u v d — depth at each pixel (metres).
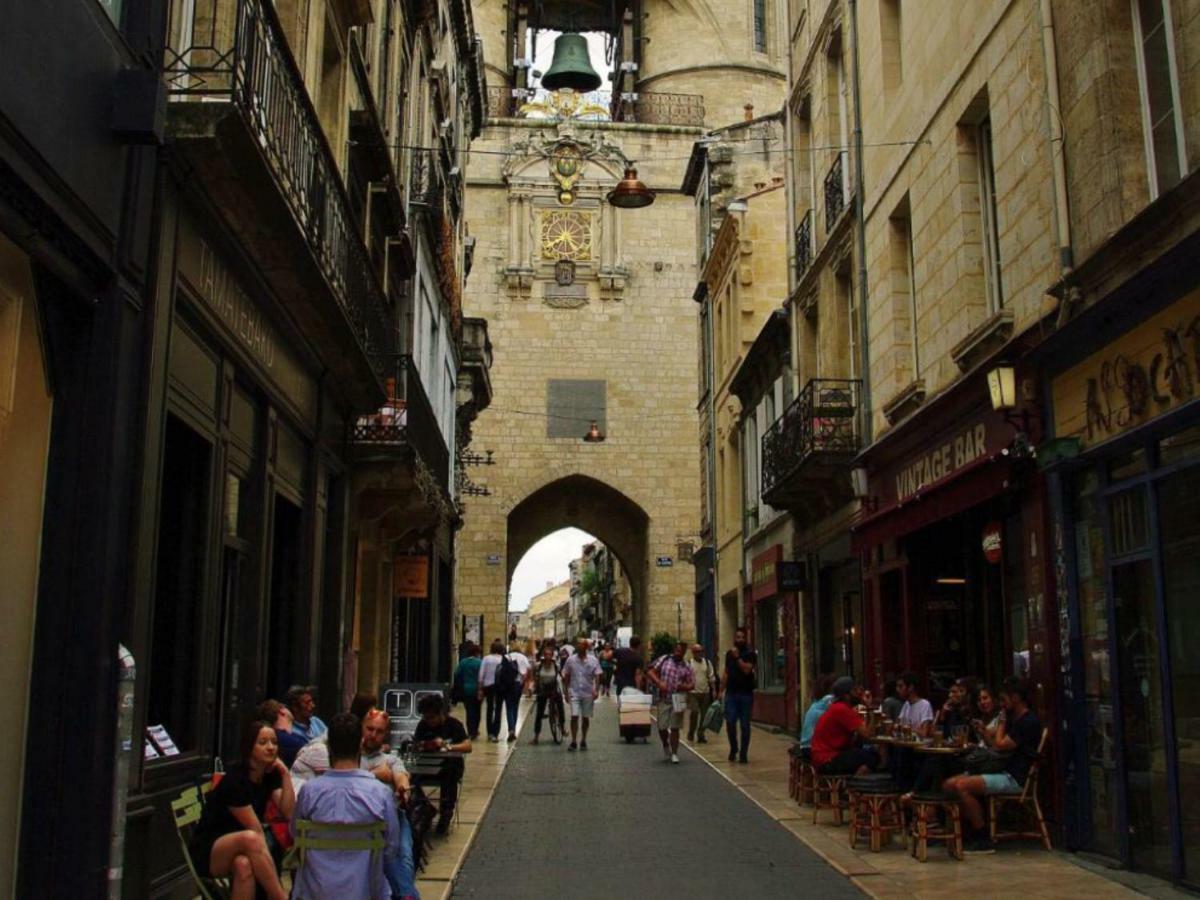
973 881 8.10
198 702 8.05
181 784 7.51
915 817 9.17
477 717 19.61
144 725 6.73
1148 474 8.12
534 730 21.45
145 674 6.75
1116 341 8.41
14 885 5.80
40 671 5.97
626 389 42.44
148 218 6.80
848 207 16.36
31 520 6.06
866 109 15.84
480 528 41.25
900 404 13.62
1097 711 9.01
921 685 13.70
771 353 22.25
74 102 5.78
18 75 5.12
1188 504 7.68
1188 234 7.00
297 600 11.45
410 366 15.34
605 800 12.63
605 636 73.19
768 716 23.11
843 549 17.28
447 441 25.80
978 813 9.22
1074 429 9.20
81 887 5.86
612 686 40.00
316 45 11.14
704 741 19.66
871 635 15.34
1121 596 8.63
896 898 7.59
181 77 7.85
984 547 11.94
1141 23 8.64
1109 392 8.56
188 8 7.99
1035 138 10.08
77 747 5.95
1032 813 9.65
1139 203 8.51
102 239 6.20
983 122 12.04
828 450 16.22
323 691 12.77
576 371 42.41
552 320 42.62
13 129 5.07
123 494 6.49
